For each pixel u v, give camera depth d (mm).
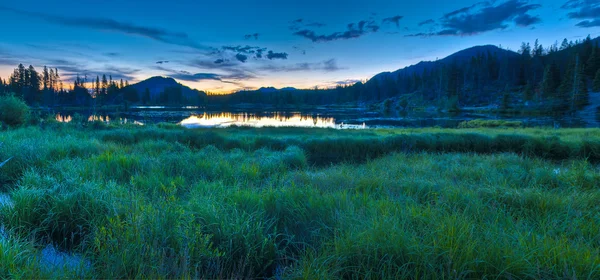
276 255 3861
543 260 2943
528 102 83500
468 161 10102
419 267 2934
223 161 8992
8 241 3256
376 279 2986
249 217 4254
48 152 9125
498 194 5496
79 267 3150
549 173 7250
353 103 164000
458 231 3529
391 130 26516
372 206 4594
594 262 2836
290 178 7312
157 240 3414
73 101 110812
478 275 2863
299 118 60688
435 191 5848
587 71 86750
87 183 5422
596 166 10445
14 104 18391
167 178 6922
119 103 131375
